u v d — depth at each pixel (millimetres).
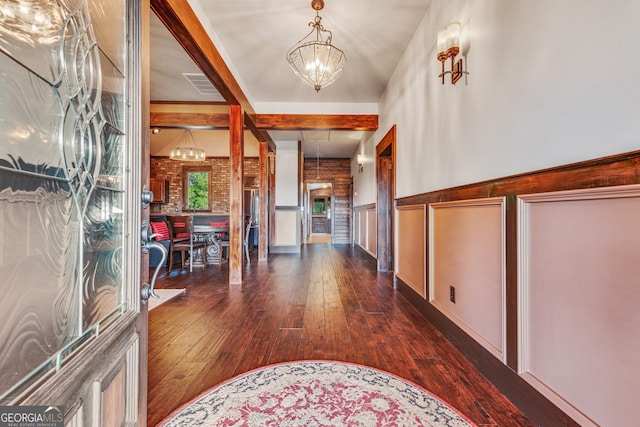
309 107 4852
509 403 1431
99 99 857
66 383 616
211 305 2934
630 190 885
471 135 1853
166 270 4703
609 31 970
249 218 5770
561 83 1164
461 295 1969
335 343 2090
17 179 582
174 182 8695
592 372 1025
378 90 4383
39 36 639
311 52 3039
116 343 854
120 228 964
